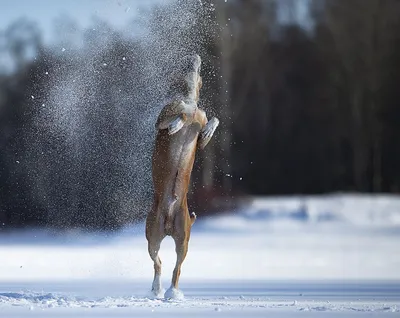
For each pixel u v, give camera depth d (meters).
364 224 117.50
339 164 171.75
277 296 41.09
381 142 170.12
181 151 37.78
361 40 175.50
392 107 171.75
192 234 108.69
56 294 39.97
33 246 88.81
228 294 42.25
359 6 176.75
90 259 69.81
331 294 42.66
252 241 95.38
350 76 174.12
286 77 176.75
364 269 61.78
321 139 172.88
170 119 37.41
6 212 109.38
